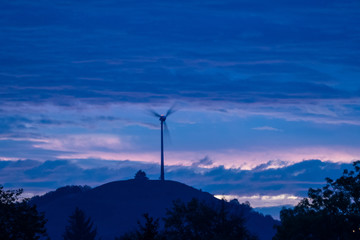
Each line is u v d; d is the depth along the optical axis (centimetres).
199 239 15925
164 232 16312
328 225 13312
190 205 16425
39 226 10688
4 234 10212
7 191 10788
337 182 14012
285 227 14000
